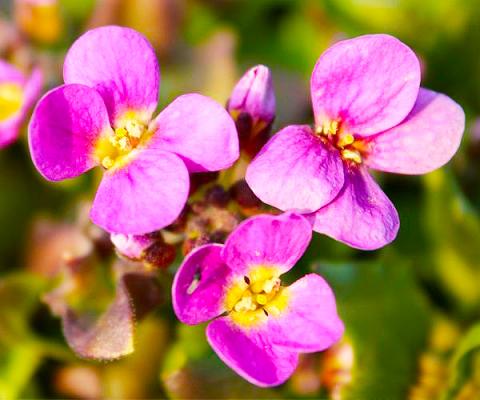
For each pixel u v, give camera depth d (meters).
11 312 0.14
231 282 0.12
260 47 0.17
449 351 0.14
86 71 0.12
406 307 0.14
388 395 0.14
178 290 0.11
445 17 0.16
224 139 0.12
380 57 0.12
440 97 0.12
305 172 0.12
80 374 0.14
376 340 0.14
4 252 0.16
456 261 0.15
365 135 0.12
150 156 0.12
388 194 0.16
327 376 0.14
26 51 0.16
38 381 0.15
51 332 0.15
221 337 0.12
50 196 0.16
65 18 0.16
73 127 0.12
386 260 0.14
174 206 0.11
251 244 0.12
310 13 0.17
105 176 0.12
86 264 0.14
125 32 0.12
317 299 0.12
